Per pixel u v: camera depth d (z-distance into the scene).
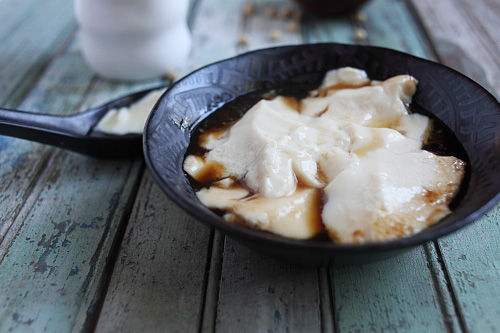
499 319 0.26
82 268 0.29
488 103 0.30
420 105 0.33
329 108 0.33
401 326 0.26
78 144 0.34
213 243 0.30
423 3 0.51
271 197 0.28
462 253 0.29
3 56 0.47
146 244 0.30
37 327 0.27
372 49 0.34
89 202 0.33
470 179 0.28
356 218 0.26
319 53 0.35
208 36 0.49
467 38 0.46
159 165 0.28
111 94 0.42
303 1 0.49
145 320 0.27
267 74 0.35
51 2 0.56
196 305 0.27
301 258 0.25
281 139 0.30
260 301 0.27
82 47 0.44
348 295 0.27
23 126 0.32
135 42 0.42
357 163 0.29
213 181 0.29
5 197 0.33
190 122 0.32
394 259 0.29
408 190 0.27
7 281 0.29
